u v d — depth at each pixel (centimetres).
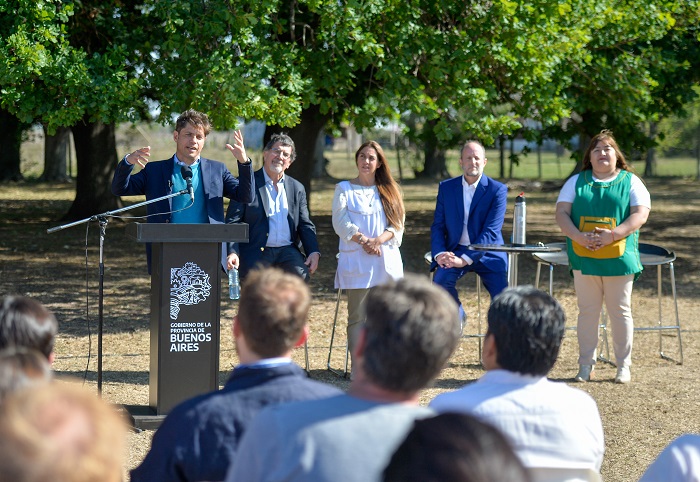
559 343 275
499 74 1215
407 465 122
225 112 962
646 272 1316
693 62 1539
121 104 984
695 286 1197
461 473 119
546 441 262
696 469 248
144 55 1146
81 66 944
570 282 1237
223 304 1023
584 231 684
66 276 1219
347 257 675
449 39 1118
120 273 1253
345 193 677
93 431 122
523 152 1691
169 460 256
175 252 533
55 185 3197
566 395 271
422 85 1121
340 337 870
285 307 261
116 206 1991
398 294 218
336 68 1098
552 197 2869
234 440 256
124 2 1309
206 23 979
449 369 741
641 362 776
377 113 1156
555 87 1234
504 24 1120
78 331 866
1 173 3338
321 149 3906
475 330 909
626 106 1376
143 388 657
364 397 215
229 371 736
